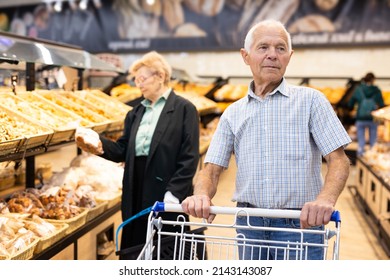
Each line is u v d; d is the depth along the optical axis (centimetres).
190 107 244
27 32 1194
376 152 547
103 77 813
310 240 151
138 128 246
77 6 1141
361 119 718
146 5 1084
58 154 791
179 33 1066
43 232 214
